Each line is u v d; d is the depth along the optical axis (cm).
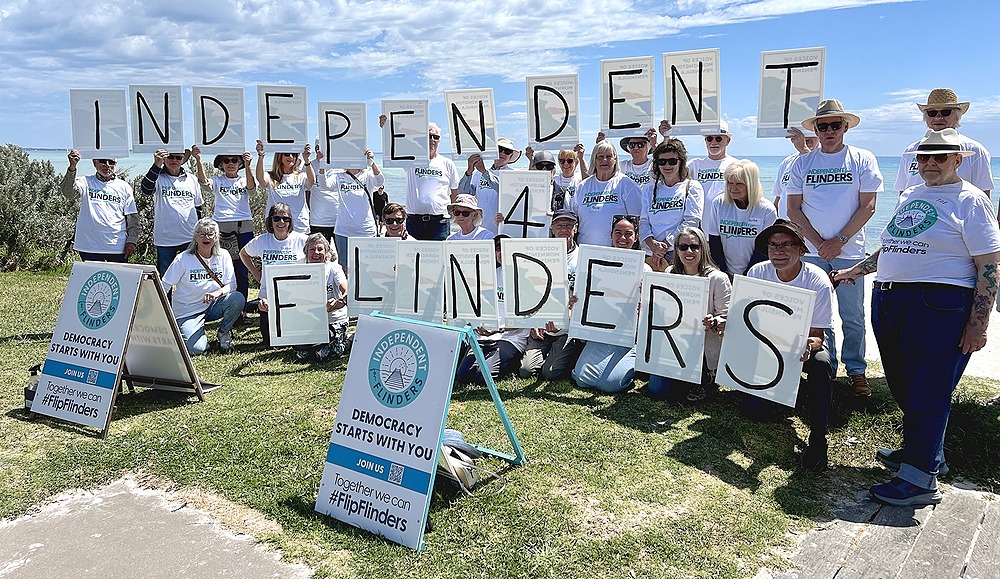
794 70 659
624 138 759
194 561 360
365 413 404
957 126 578
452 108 804
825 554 373
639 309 610
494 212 862
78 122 809
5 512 404
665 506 415
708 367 592
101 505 415
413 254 682
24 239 1230
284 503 414
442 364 387
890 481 436
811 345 504
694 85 705
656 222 684
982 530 401
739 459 483
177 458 470
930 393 422
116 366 525
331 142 827
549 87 758
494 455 471
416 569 351
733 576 349
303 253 811
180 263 752
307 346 745
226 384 639
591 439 506
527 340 678
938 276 417
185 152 864
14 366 670
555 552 364
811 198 602
